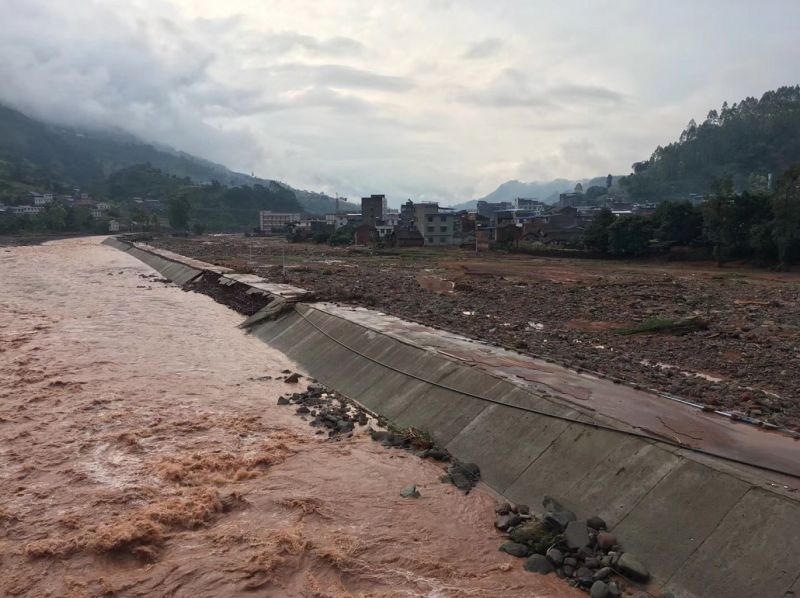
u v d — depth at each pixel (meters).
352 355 22.58
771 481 9.87
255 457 14.52
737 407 15.07
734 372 19.70
